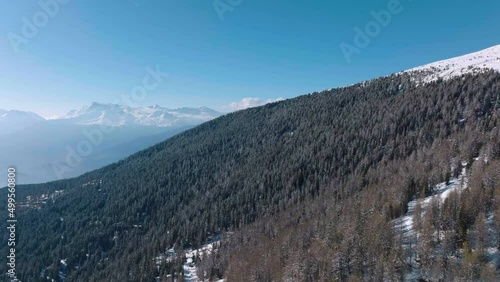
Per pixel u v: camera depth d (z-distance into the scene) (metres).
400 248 80.25
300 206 163.62
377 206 109.62
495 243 76.62
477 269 70.25
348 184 161.50
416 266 78.50
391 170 152.38
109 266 184.88
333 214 120.81
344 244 89.38
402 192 114.00
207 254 157.38
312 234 114.94
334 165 193.62
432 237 83.06
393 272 75.44
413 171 133.50
